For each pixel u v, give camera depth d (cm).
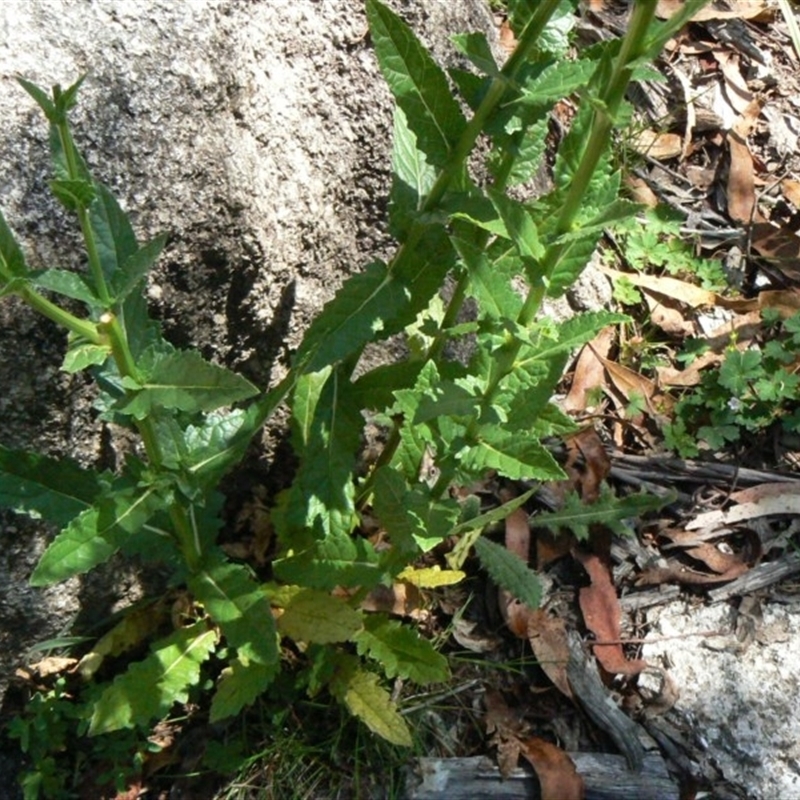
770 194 119
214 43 74
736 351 103
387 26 64
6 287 55
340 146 84
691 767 86
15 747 83
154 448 67
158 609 86
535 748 86
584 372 104
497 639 91
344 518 78
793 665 90
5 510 74
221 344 81
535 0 66
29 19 68
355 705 81
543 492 97
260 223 78
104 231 64
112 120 70
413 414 71
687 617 93
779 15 128
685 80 122
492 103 65
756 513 98
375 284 72
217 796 83
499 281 63
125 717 75
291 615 80
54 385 73
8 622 78
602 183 62
